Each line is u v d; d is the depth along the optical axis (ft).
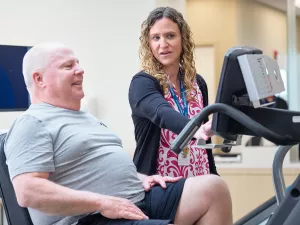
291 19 14.82
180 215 5.96
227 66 4.27
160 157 6.82
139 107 6.38
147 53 7.02
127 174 5.98
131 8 13.55
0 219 9.88
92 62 13.83
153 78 6.74
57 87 5.99
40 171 5.41
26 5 13.92
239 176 13.94
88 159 5.80
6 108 9.16
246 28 15.93
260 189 13.80
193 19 16.40
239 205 13.85
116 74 13.73
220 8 16.16
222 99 4.35
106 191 5.82
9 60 9.18
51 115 5.84
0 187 5.83
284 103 14.25
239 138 4.73
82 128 5.96
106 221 5.53
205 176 6.14
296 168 13.46
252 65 4.17
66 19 13.84
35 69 6.05
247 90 4.21
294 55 14.76
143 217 5.50
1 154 5.80
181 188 6.07
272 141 4.19
